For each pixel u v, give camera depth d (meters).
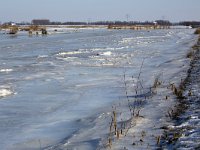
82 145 8.77
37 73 21.56
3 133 10.38
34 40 56.19
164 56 30.91
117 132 8.99
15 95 15.38
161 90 14.89
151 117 10.74
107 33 89.75
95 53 34.78
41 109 13.05
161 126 9.67
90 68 24.09
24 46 43.69
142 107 12.12
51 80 19.16
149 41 54.97
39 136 10.05
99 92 15.95
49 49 39.81
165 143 8.30
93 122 10.90
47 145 9.28
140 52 35.56
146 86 16.61
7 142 9.62
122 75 20.75
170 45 45.19
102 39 60.97
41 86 17.44
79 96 15.20
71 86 17.48
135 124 10.05
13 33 80.56
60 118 11.81
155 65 24.80
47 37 66.81
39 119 11.77
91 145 8.71
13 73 21.44
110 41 55.25
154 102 12.73
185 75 18.33
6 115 12.27
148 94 14.47
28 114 12.41
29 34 77.69
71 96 15.23
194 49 35.09
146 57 30.66
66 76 20.58
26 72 21.92
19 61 27.81
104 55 32.66
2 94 15.54
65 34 81.56
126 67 24.42
